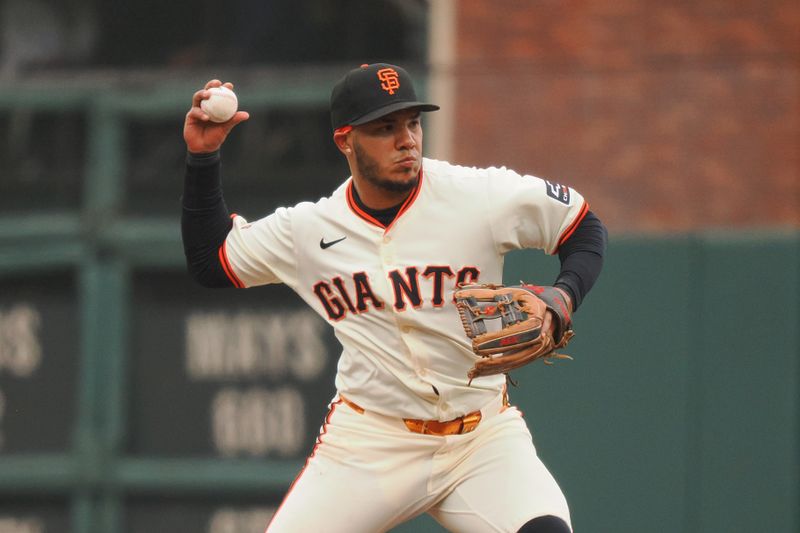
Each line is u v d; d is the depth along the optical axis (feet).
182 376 101.91
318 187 101.24
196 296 102.12
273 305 101.24
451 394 47.98
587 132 99.86
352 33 126.62
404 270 47.06
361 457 49.01
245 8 128.98
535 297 44.52
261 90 102.53
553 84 100.53
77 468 101.55
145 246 102.06
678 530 91.56
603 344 93.20
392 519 49.67
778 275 91.61
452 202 46.83
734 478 91.20
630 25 110.63
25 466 102.17
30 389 103.24
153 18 130.93
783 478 90.58
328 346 100.42
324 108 101.81
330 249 48.06
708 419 91.76
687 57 109.40
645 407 92.43
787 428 90.79
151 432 101.96
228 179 102.27
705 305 92.38
